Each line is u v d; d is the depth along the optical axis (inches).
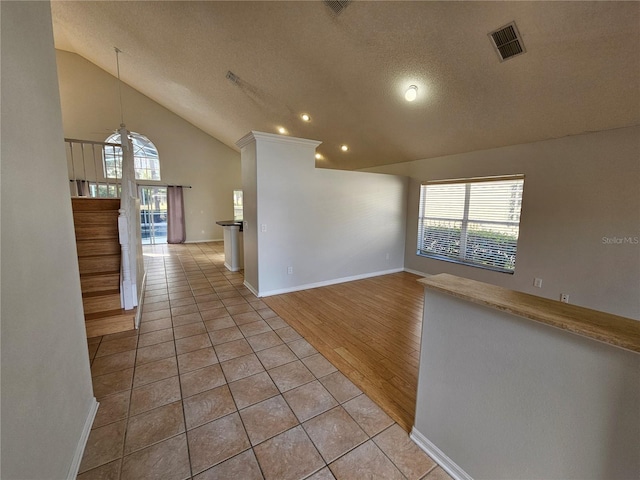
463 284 54.9
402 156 204.1
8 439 33.8
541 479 43.4
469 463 52.3
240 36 132.5
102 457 57.2
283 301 149.3
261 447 60.5
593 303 123.0
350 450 60.1
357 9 99.7
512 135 138.0
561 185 129.5
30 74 45.6
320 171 167.6
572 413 39.5
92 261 120.7
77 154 274.5
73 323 59.2
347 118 172.7
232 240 210.4
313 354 98.0
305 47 125.6
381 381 83.7
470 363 50.8
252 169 152.3
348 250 187.8
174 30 147.0
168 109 313.0
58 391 49.0
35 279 42.7
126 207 116.3
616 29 78.1
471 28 92.5
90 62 272.5
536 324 41.8
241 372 86.9
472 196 173.2
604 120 109.8
